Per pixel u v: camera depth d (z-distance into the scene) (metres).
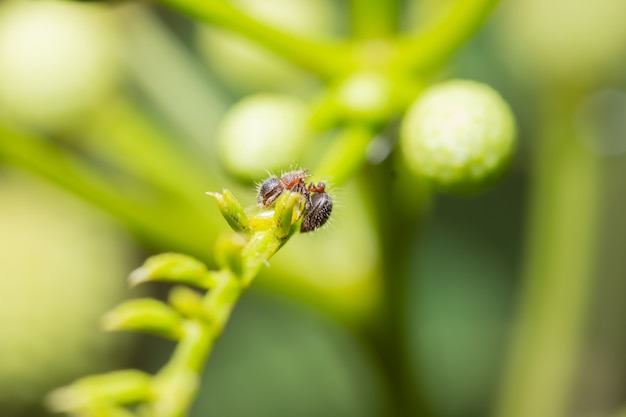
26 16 0.13
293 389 0.15
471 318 0.15
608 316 0.15
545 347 0.14
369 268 0.12
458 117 0.10
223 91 0.14
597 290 0.15
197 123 0.14
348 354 0.15
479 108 0.10
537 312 0.14
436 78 0.12
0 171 0.14
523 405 0.14
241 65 0.13
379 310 0.12
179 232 0.12
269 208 0.09
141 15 0.14
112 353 0.14
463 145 0.10
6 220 0.14
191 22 0.15
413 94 0.11
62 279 0.14
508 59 0.15
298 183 0.09
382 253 0.12
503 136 0.10
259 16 0.11
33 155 0.11
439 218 0.16
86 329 0.14
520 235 0.16
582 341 0.14
